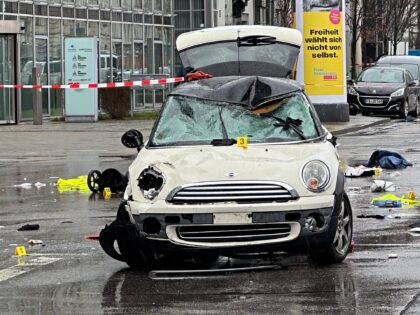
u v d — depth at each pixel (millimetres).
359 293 13891
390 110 59125
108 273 15844
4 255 17562
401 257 16500
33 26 55875
